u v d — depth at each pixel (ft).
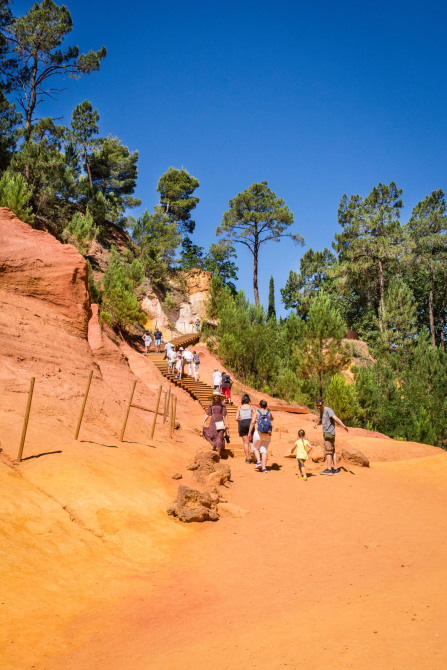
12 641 12.21
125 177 181.88
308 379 103.45
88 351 51.16
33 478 23.20
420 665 8.64
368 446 53.01
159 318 135.64
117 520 22.06
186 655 11.19
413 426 89.71
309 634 11.36
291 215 172.35
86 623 13.89
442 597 12.62
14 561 16.42
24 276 50.96
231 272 195.31
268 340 110.32
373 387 100.73
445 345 197.57
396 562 17.71
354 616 12.16
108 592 16.21
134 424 41.96
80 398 39.01
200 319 149.79
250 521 25.68
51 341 46.01
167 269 162.91
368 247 180.45
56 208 129.08
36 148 117.29
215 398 46.83
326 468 41.19
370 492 32.48
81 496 22.88
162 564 19.40
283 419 72.64
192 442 47.11
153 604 15.42
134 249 159.22
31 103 136.56
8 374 35.24
